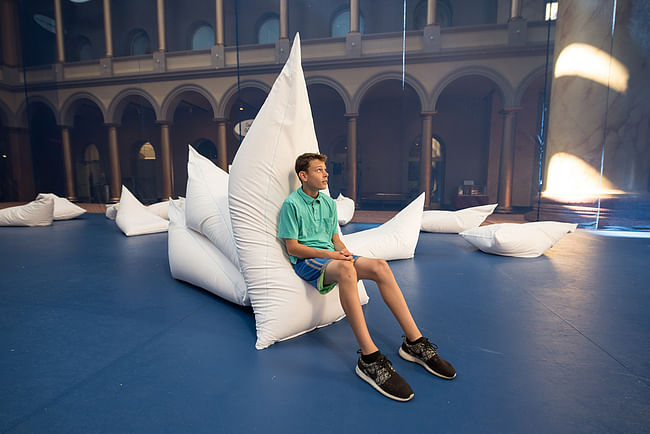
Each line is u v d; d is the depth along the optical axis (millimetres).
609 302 2145
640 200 5254
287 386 1252
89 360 1446
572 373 1333
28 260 3289
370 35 8492
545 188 6160
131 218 4898
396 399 1165
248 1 10328
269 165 1667
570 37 5613
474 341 1613
